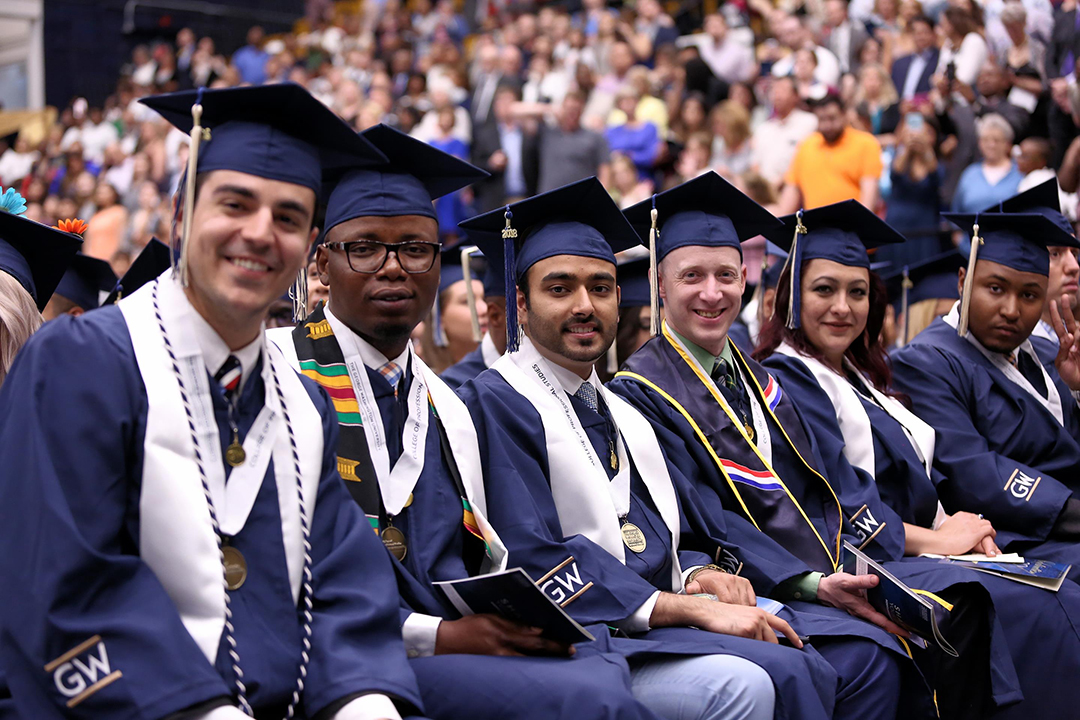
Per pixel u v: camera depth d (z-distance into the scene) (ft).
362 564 7.48
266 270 6.86
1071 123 23.22
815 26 33.81
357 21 51.90
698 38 37.86
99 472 6.52
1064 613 11.60
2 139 51.52
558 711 7.41
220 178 6.81
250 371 7.23
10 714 6.39
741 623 9.06
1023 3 25.16
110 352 6.78
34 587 6.19
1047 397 14.40
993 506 13.16
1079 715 11.44
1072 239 13.78
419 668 7.83
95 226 39.17
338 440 8.57
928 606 9.41
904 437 13.01
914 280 17.29
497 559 8.82
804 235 13.26
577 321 9.90
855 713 9.55
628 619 9.14
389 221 8.91
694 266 11.37
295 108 7.07
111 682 6.16
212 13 59.77
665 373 11.39
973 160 23.86
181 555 6.65
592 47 37.99
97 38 56.95
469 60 46.88
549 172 31.17
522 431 9.66
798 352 13.28
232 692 6.61
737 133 28.81
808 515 11.52
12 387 6.64
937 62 27.63
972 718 10.76
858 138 24.23
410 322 8.98
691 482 10.87
